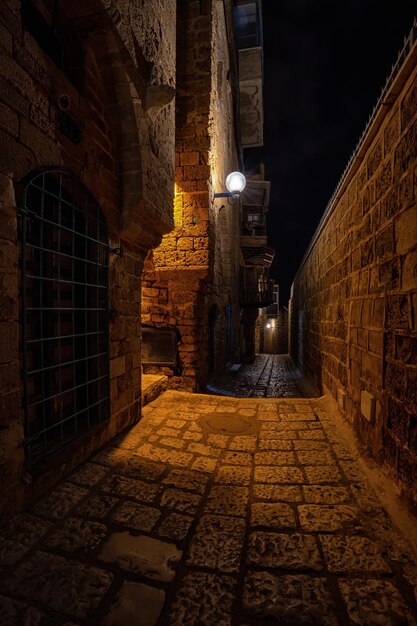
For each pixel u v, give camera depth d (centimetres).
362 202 333
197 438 334
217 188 703
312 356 770
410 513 199
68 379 283
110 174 311
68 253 282
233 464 278
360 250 338
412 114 212
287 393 799
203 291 628
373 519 202
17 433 199
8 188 188
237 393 793
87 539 183
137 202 323
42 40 239
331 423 383
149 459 285
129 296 363
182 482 247
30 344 235
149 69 336
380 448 261
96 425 296
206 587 152
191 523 199
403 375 220
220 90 753
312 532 190
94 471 260
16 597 145
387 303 254
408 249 217
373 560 168
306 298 931
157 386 506
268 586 152
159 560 168
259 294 1559
